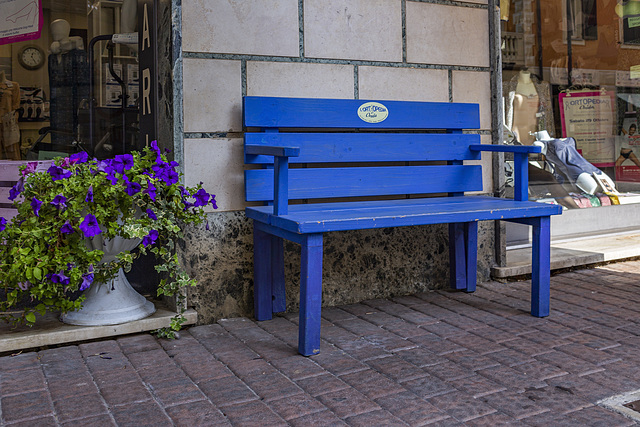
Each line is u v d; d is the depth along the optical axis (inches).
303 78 144.3
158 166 122.0
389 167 149.2
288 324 134.0
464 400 91.9
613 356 110.5
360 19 150.6
